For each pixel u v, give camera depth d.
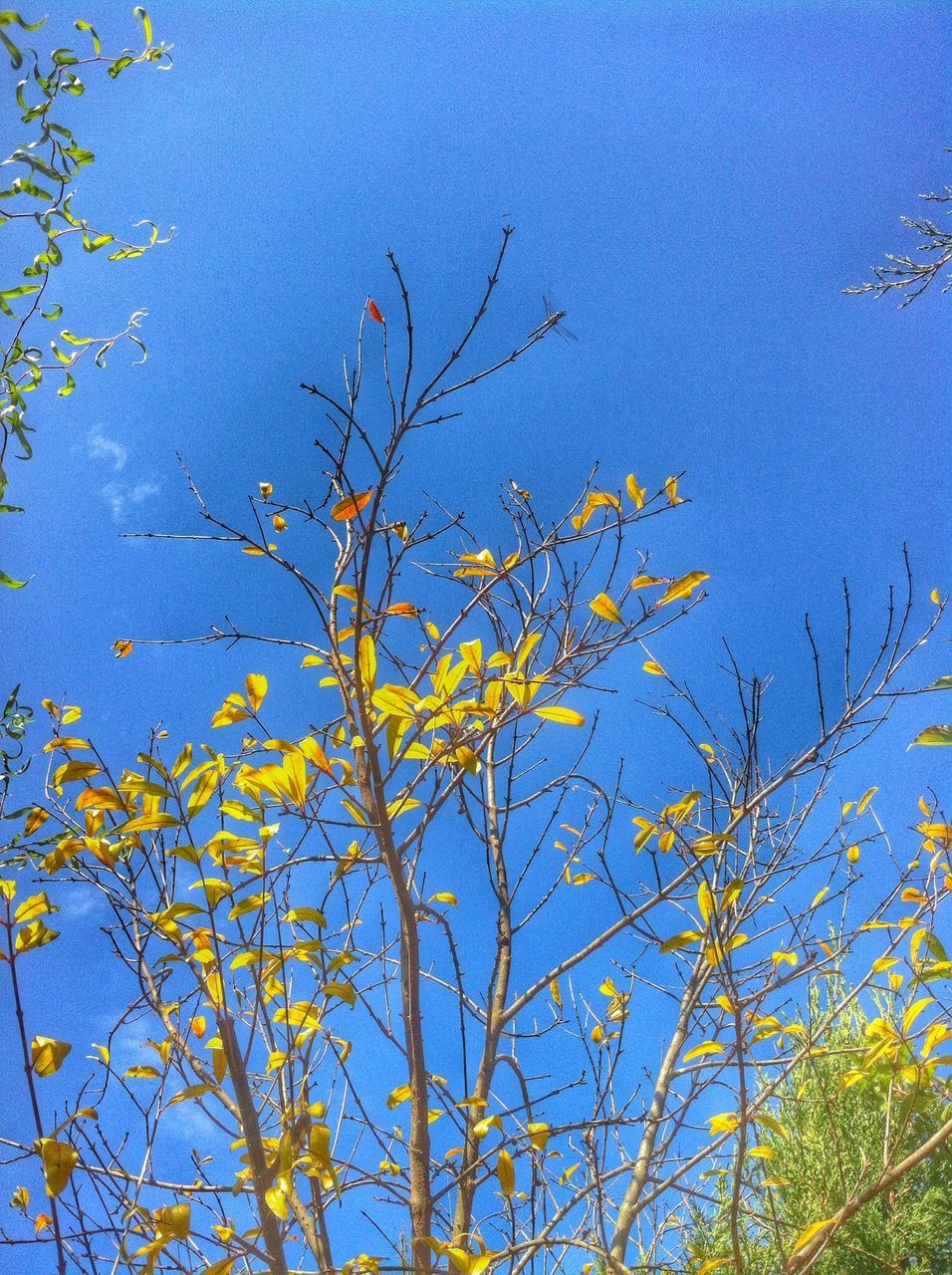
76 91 1.69
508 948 2.01
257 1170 1.47
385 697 1.54
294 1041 1.60
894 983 1.80
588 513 1.73
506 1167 1.62
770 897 1.90
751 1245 2.02
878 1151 2.01
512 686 1.59
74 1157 1.34
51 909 1.37
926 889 1.79
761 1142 1.84
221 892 1.52
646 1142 1.94
